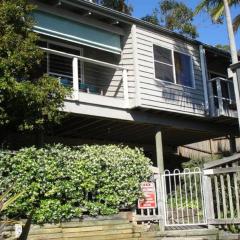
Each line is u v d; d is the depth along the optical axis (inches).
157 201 472.4
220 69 834.2
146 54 622.8
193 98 671.1
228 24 685.3
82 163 448.5
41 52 432.5
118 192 467.8
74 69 528.4
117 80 623.5
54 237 407.5
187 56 687.1
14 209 398.9
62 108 476.7
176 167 824.9
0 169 402.3
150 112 613.3
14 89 398.6
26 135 569.0
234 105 692.1
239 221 413.1
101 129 641.0
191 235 429.4
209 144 919.7
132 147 771.4
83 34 597.3
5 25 419.2
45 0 559.2
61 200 432.8
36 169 417.1
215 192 431.5
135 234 444.8
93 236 427.5
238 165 436.5
